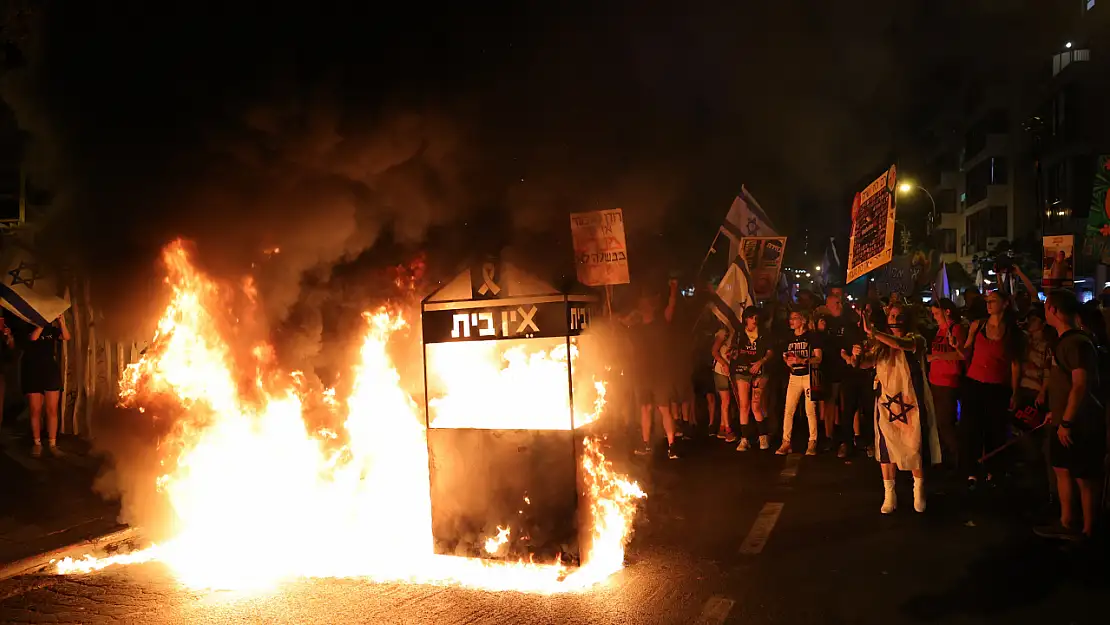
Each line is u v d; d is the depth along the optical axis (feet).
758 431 34.78
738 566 18.16
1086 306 25.07
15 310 28.53
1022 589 16.25
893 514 22.38
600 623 15.03
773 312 38.01
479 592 16.99
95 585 17.79
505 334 18.43
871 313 29.17
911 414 22.04
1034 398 24.11
